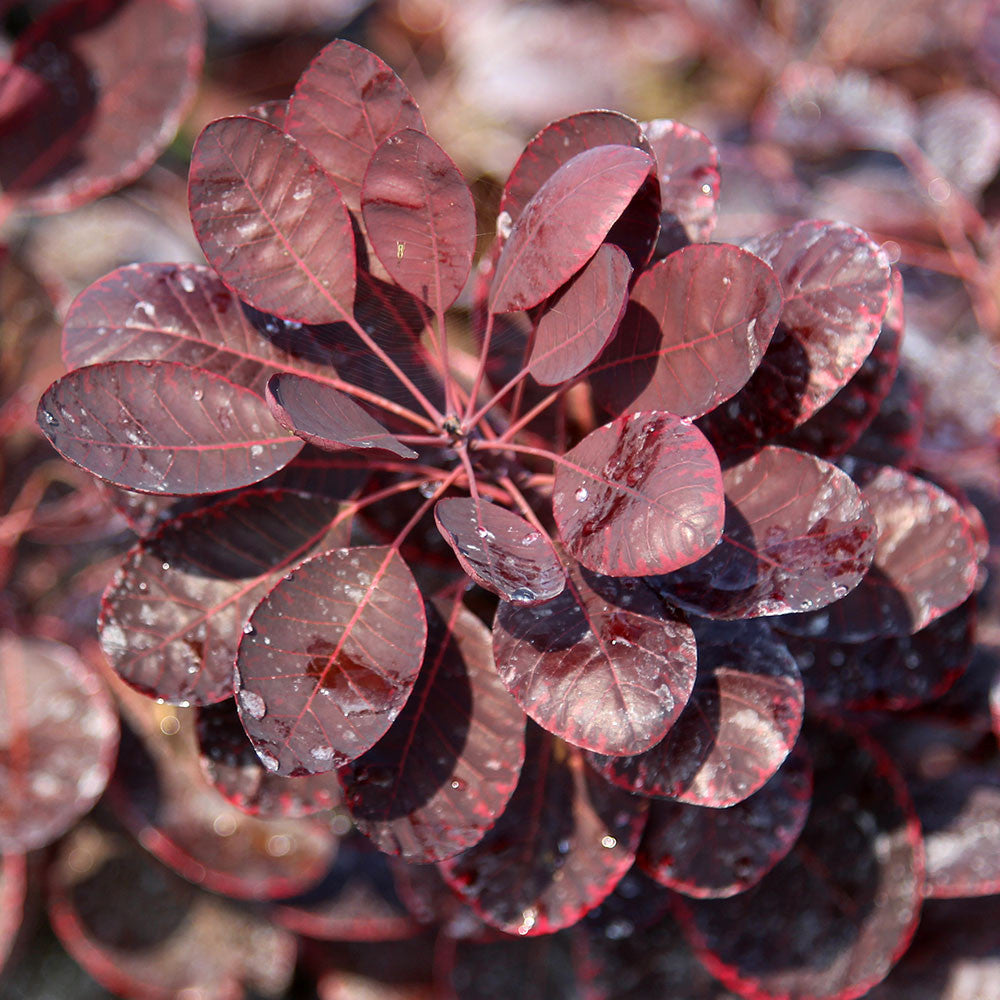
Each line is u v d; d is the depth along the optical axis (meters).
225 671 0.58
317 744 0.56
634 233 0.57
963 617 0.62
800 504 0.57
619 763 0.58
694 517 0.54
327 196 0.57
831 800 0.65
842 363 0.57
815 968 0.64
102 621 0.58
